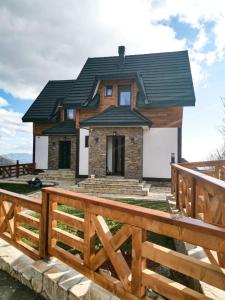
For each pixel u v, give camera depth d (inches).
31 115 743.7
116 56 679.7
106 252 97.9
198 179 130.1
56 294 111.9
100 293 101.1
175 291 74.7
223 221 94.1
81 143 589.9
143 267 85.5
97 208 102.7
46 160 733.9
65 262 120.9
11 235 162.2
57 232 128.1
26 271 133.1
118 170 551.2
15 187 500.4
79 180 585.6
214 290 99.4
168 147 537.6
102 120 505.7
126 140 502.0
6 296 120.7
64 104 589.0
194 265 71.1
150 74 593.6
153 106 526.9
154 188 517.0
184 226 71.0
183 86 543.5
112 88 577.0
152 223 81.2
